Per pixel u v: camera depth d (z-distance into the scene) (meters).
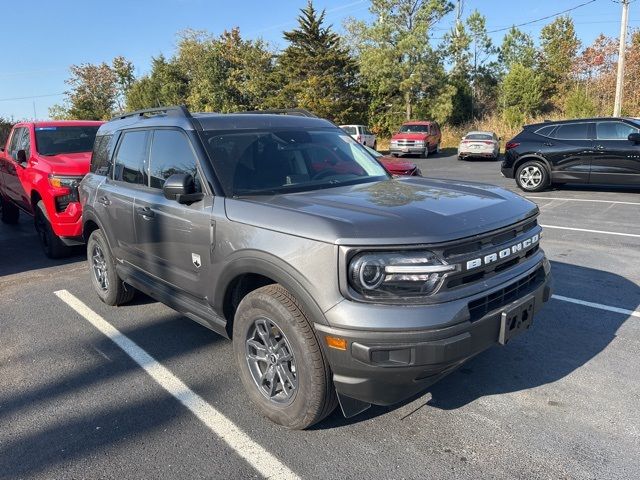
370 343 2.49
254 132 3.96
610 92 36.72
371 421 3.13
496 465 2.70
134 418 3.25
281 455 2.84
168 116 4.14
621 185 11.62
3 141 27.28
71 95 56.06
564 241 7.46
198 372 3.85
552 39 48.41
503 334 2.79
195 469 2.74
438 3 36.28
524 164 12.41
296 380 2.89
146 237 4.13
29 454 2.91
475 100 44.81
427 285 2.55
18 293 5.88
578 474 2.61
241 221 3.09
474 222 2.81
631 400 3.29
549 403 3.29
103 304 5.43
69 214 6.82
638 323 4.49
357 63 38.28
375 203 3.03
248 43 40.62
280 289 2.95
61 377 3.83
